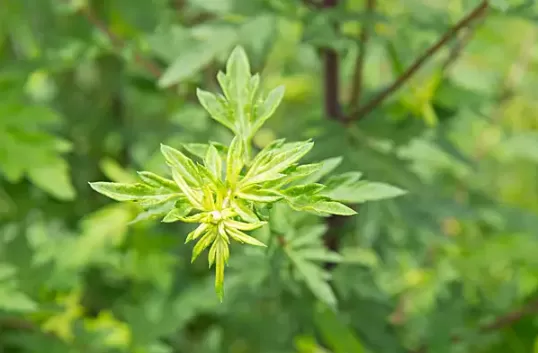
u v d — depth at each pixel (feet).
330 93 2.46
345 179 1.83
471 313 2.87
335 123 2.34
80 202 3.38
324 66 2.45
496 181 3.77
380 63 3.16
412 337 3.01
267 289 2.68
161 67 3.02
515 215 3.05
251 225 1.65
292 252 1.99
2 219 3.21
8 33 3.29
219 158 1.68
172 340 3.30
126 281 3.35
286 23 3.13
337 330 2.35
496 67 3.20
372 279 2.43
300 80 3.38
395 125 2.43
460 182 3.30
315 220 2.19
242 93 1.78
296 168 1.67
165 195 1.66
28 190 3.26
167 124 3.40
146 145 3.38
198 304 2.86
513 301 2.87
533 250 2.94
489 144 3.26
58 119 2.65
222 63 2.81
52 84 3.60
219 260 1.66
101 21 2.91
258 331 3.14
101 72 3.49
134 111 3.60
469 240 3.28
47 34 2.88
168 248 2.76
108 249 2.76
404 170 2.34
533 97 3.22
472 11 2.18
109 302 3.32
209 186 1.67
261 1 2.40
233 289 2.83
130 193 1.65
